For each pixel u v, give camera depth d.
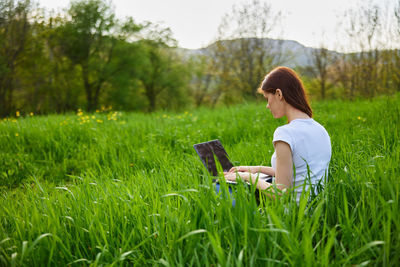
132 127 6.86
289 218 1.55
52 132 6.08
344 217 1.65
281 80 1.99
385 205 1.45
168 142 5.61
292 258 1.32
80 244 1.84
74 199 2.23
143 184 2.49
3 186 4.17
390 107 6.20
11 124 7.12
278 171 1.88
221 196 1.85
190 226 1.64
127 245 1.66
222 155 2.72
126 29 32.84
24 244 1.50
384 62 12.67
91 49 32.56
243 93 22.64
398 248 1.38
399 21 11.12
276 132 1.91
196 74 38.75
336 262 1.39
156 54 39.03
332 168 2.43
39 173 4.64
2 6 24.03
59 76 30.69
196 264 1.51
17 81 28.86
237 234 1.54
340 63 15.86
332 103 10.16
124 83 33.16
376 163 2.04
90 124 7.27
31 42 27.48
